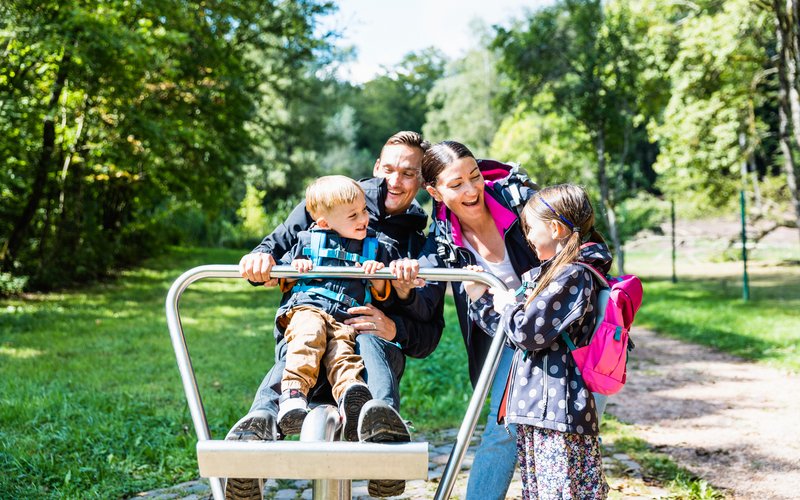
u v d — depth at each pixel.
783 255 27.80
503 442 3.12
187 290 17.83
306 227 3.06
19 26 12.60
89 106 15.91
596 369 2.59
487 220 3.23
